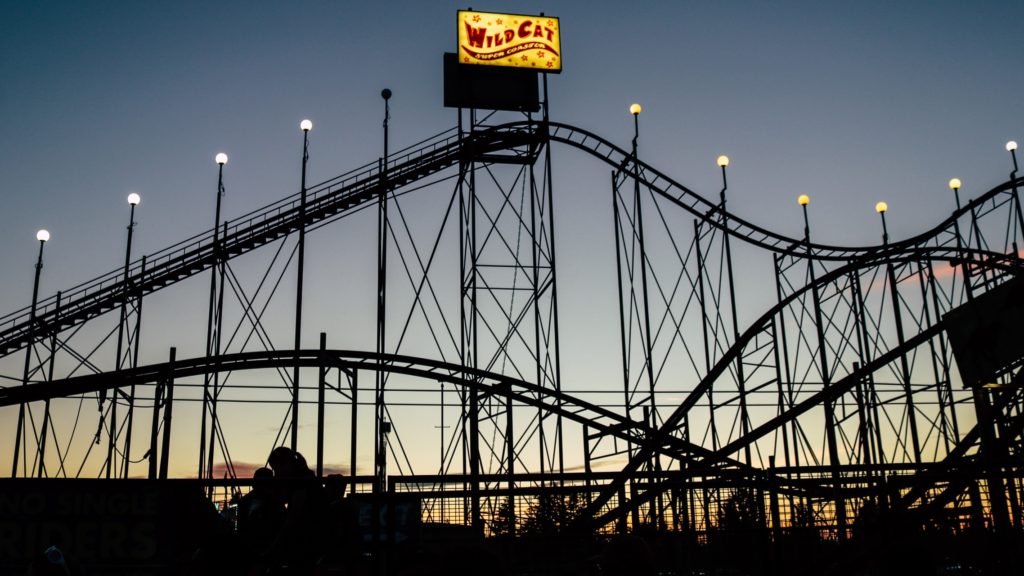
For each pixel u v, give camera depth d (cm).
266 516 1021
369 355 2328
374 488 1041
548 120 2873
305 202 2644
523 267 2745
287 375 2506
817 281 2488
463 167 2838
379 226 2727
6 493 880
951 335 1703
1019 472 1154
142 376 2273
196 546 906
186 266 2595
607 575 520
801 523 1155
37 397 2230
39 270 2609
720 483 1131
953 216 2741
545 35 2975
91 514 893
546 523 1178
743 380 2642
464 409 2519
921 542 540
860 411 2073
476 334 2661
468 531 1073
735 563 1154
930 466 1157
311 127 2719
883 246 2877
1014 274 2539
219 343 2627
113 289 2552
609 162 2969
